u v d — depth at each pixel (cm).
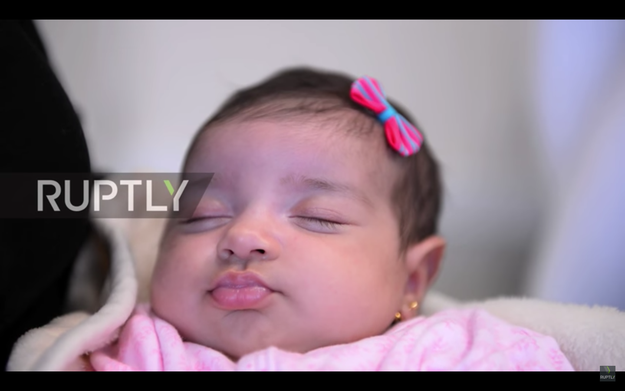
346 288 97
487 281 187
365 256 102
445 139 221
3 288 81
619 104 201
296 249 97
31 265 85
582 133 206
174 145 223
